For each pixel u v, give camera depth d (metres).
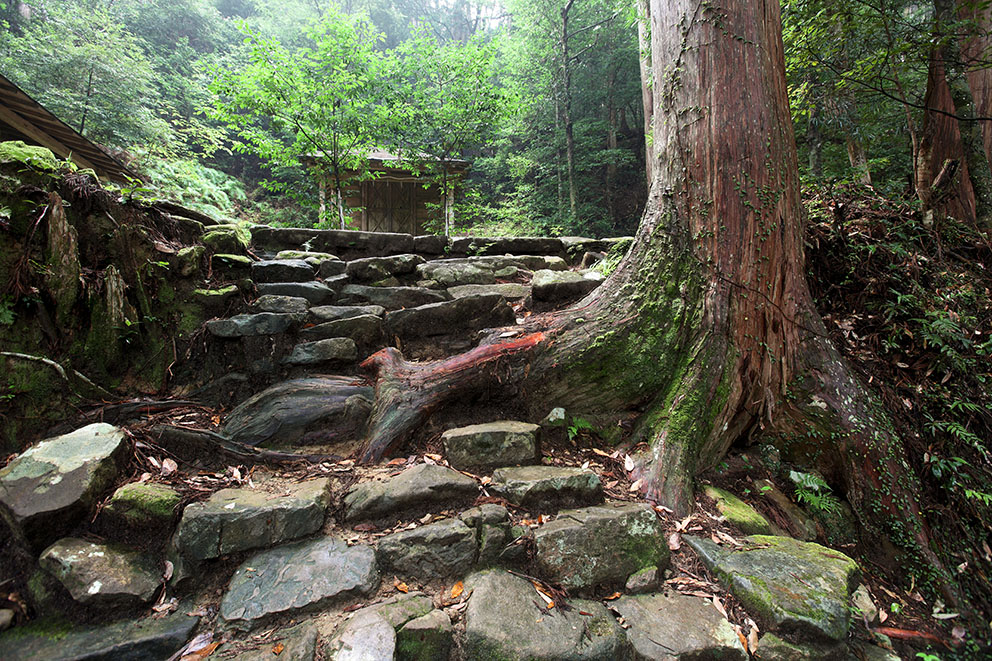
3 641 1.37
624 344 2.71
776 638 1.65
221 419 2.36
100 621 1.47
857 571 1.98
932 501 2.46
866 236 3.46
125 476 1.88
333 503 2.00
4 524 1.60
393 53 6.75
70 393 2.08
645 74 9.95
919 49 4.10
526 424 2.51
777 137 2.68
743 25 2.67
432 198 12.95
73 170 2.46
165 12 16.09
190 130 10.73
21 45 8.63
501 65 15.31
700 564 1.96
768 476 2.63
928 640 1.91
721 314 2.59
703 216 2.67
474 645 1.52
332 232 4.01
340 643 1.43
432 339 3.13
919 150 4.52
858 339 3.07
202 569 1.66
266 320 2.60
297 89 6.09
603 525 1.95
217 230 3.18
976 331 3.00
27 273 2.03
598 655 1.52
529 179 15.70
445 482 2.05
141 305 2.41
